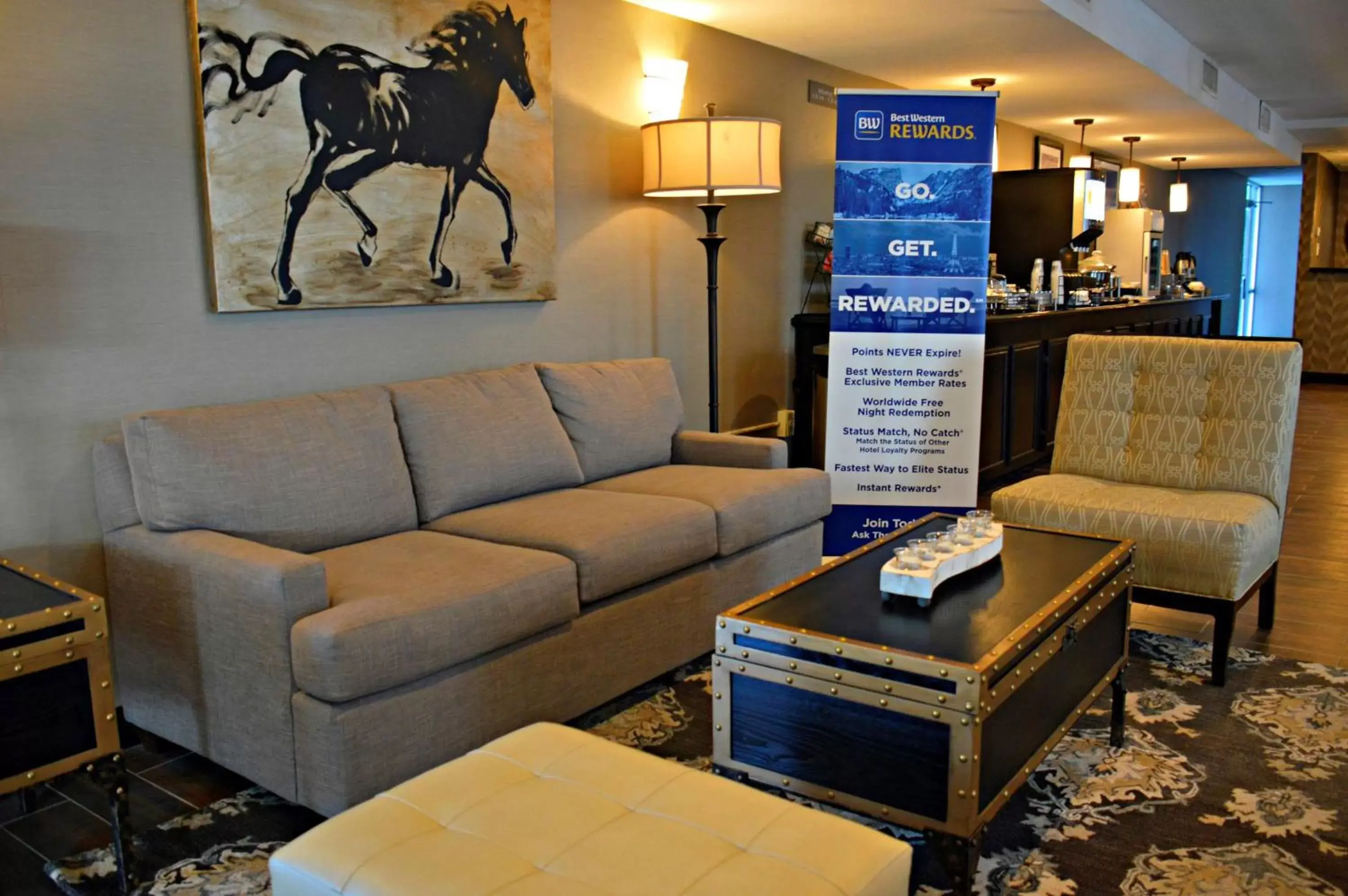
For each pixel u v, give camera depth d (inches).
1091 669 89.5
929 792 68.7
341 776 80.9
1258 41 253.3
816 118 208.7
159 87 104.0
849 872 53.7
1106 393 139.9
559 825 58.1
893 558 89.1
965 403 162.7
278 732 85.0
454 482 117.9
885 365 161.9
